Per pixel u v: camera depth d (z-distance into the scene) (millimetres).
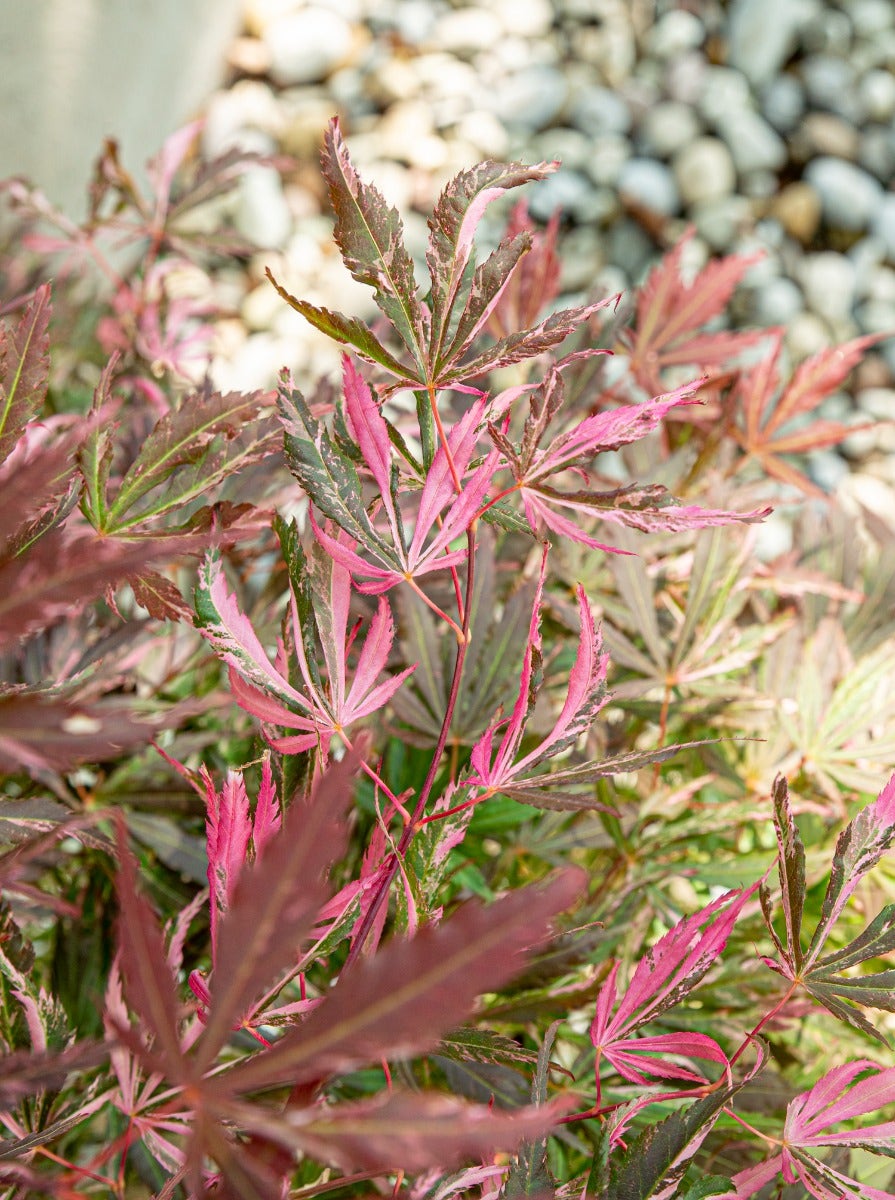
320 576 288
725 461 533
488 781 294
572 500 292
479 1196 318
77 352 657
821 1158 327
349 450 287
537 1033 402
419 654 411
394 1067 359
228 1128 278
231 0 1729
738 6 2018
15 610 218
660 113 1891
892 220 1895
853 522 515
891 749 440
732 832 462
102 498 311
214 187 559
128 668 420
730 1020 394
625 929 403
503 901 199
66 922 425
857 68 2045
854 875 297
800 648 468
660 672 447
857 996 297
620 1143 305
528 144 1842
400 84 1840
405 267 280
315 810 207
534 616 288
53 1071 239
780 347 504
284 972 279
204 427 315
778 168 1911
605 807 295
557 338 286
